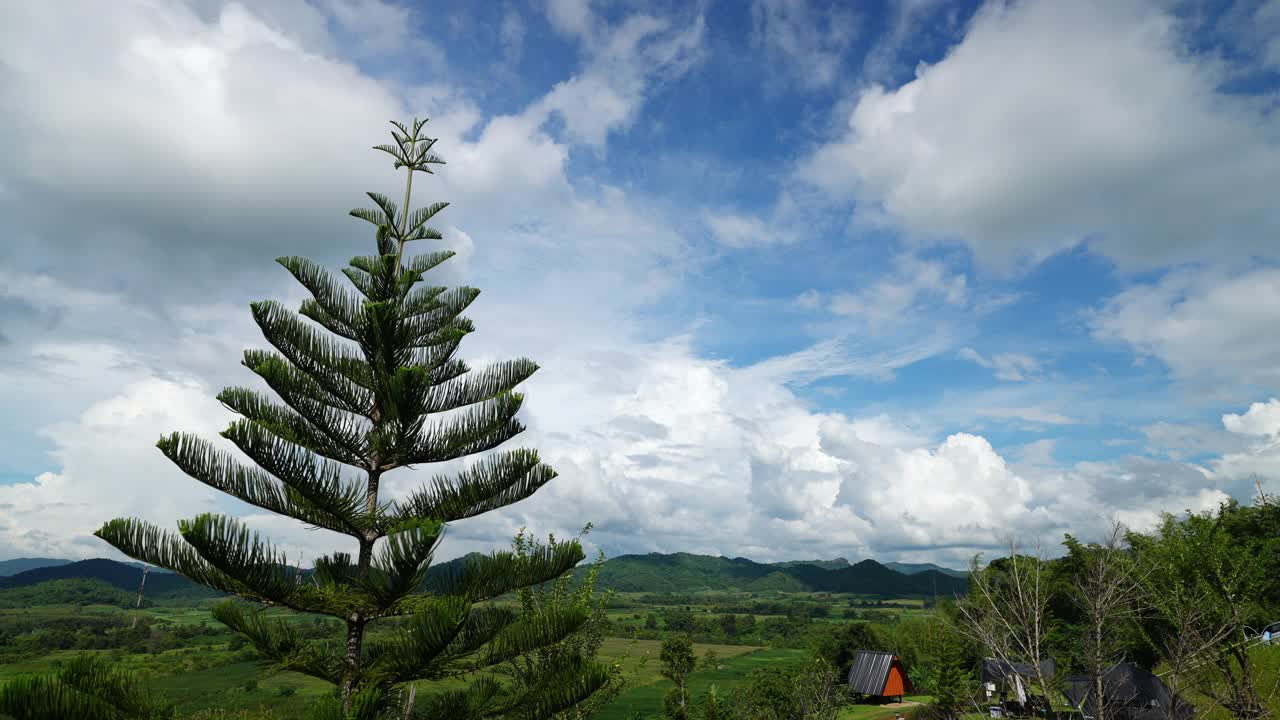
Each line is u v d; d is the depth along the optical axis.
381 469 7.28
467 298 8.36
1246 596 12.10
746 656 84.50
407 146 8.41
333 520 6.80
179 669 54.22
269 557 6.22
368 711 5.54
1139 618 12.77
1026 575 14.05
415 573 5.88
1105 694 14.05
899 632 55.88
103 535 5.94
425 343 8.07
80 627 99.75
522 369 8.12
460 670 6.71
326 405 7.14
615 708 44.03
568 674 7.33
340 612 6.36
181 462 6.25
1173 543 13.12
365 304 7.05
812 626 111.81
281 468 6.36
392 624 7.06
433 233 8.38
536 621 6.95
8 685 5.05
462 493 7.02
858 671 44.78
